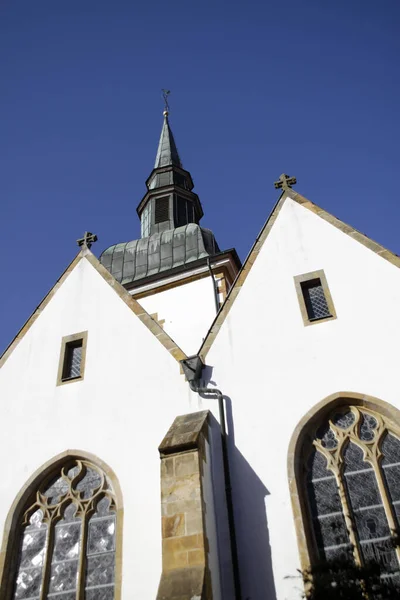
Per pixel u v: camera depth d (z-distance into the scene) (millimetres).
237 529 12852
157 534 13320
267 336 15641
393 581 11578
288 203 18391
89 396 16219
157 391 15602
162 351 16438
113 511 14172
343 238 16953
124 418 15414
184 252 26906
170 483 12398
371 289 15648
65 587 13523
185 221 31094
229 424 14398
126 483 14273
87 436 15430
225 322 16266
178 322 23641
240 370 15250
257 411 14414
